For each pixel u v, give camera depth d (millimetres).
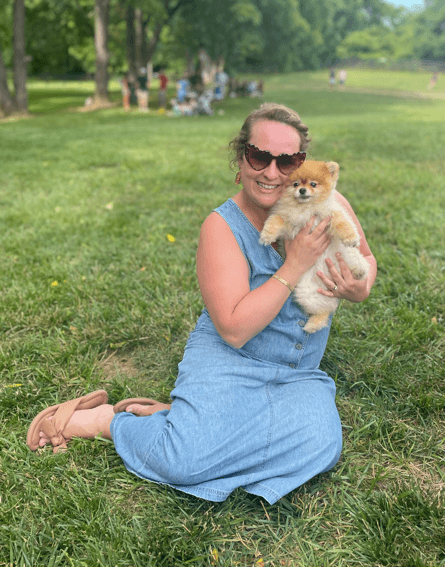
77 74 65875
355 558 1820
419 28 93312
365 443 2402
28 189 7625
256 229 2195
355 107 28094
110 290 4023
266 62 71562
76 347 3268
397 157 9781
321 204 1988
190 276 4211
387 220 5543
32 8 31641
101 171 9148
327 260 2074
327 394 2240
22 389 2811
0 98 23531
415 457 2311
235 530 1960
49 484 2148
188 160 10117
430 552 1811
